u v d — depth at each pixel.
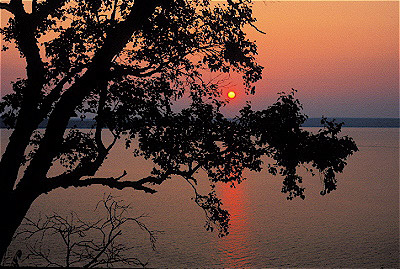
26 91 11.93
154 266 56.97
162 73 13.70
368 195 126.38
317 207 108.31
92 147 12.26
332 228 84.94
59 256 46.31
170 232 77.44
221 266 59.94
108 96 11.95
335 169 12.43
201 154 12.70
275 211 102.00
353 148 12.35
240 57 13.05
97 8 12.85
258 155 12.73
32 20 12.37
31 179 11.50
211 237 75.12
